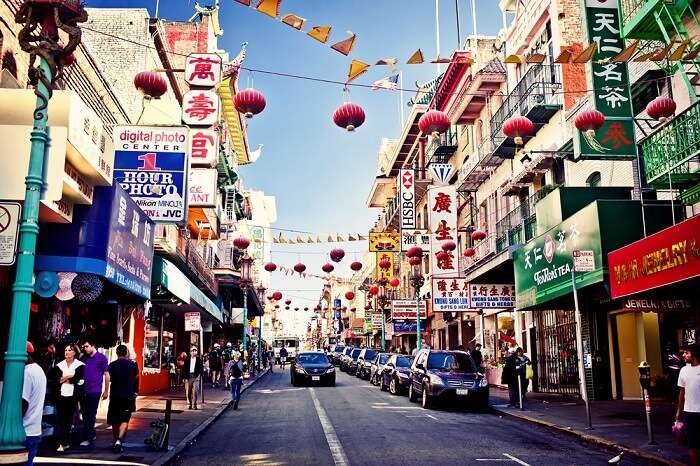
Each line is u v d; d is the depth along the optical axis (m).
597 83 14.80
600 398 18.14
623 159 14.87
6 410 5.63
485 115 28.80
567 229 15.19
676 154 11.19
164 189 14.74
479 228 29.80
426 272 39.75
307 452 10.18
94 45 20.84
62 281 10.31
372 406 18.23
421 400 19.20
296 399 20.95
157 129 15.02
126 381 10.02
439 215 26.80
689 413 7.48
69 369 10.10
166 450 10.18
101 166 10.30
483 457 9.62
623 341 18.28
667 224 13.69
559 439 11.73
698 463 7.45
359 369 35.44
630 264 12.09
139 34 21.12
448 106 33.06
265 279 84.88
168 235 19.91
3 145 8.27
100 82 15.27
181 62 31.41
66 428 9.91
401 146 43.25
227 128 36.03
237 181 41.69
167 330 26.64
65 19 6.63
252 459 9.70
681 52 11.14
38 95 6.36
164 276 16.02
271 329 95.25
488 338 29.30
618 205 13.75
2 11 10.33
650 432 10.21
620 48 14.84
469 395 16.95
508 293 24.06
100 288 10.48
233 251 38.12
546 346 22.45
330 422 14.28
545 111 21.30
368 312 60.38
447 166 28.30
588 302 18.56
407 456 9.69
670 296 13.79
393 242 34.22
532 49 24.05
